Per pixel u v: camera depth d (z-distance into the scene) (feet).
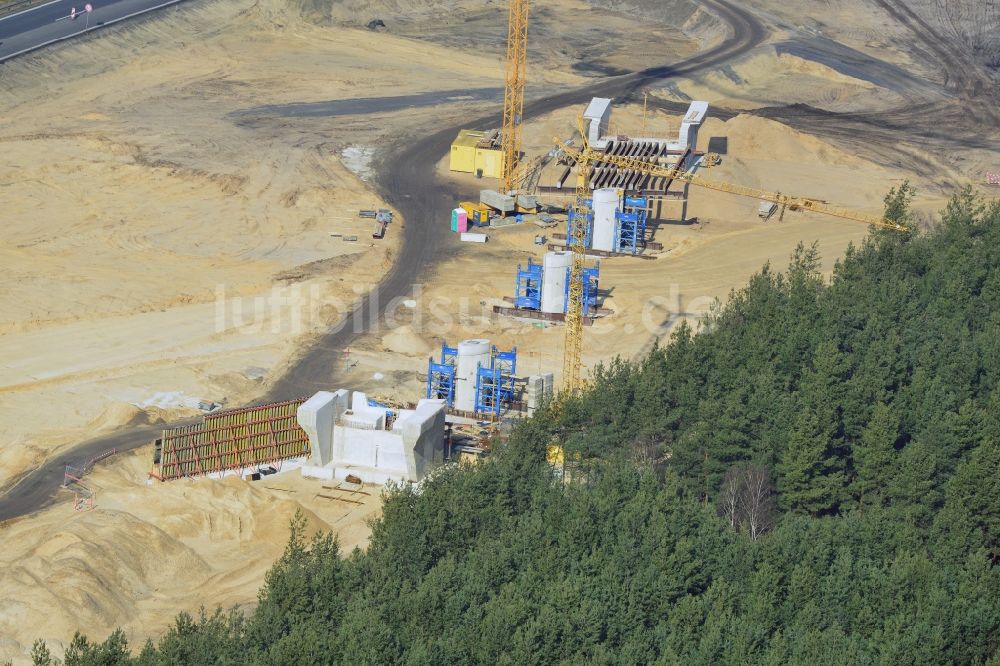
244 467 422.41
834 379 422.82
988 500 374.63
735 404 402.52
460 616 308.60
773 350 453.17
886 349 449.89
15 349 484.33
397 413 435.53
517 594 312.29
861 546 353.72
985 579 332.19
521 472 375.25
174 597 345.10
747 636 303.48
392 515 348.38
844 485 407.64
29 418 436.76
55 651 313.94
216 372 476.95
